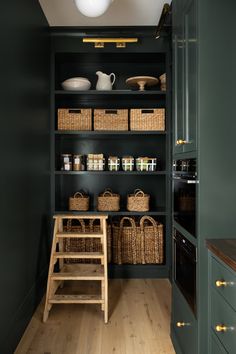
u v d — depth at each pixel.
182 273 1.98
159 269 3.52
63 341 2.24
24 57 2.43
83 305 2.83
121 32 3.39
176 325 2.13
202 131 1.64
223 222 1.64
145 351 2.12
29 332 2.37
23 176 2.41
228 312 1.29
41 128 3.03
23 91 2.40
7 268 2.03
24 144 2.44
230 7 1.64
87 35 3.41
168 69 3.41
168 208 3.48
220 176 1.64
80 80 3.45
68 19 3.19
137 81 3.51
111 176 3.86
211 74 1.63
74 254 2.63
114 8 2.95
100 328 2.42
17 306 2.23
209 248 1.53
